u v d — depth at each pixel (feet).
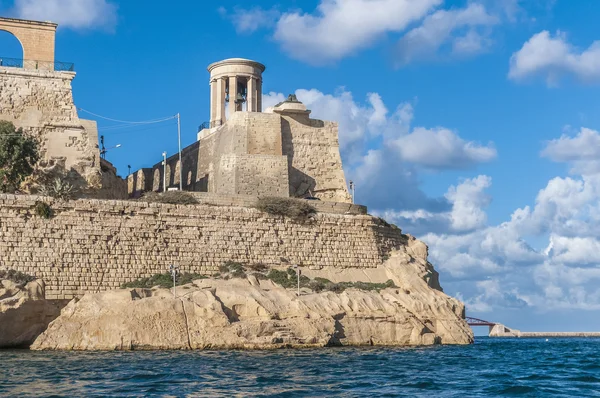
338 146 324.60
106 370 172.24
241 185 299.58
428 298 272.51
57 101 279.90
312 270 273.33
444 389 154.10
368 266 282.15
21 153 261.24
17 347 228.02
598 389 158.20
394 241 297.94
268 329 228.63
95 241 246.88
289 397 140.97
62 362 187.11
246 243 266.98
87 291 242.58
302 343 231.09
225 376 164.45
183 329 222.69
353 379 165.07
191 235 260.21
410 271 280.51
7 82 275.80
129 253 250.57
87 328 221.25
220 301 231.30
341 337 242.58
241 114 310.24
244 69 352.28
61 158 276.00
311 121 322.96
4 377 160.45
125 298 228.43
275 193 303.27
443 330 267.80
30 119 276.00
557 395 148.87
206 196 277.64
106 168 299.38
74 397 137.08
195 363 186.19
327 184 319.68
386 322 253.03
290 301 239.50
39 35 282.56
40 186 267.39
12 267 235.61
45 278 238.27
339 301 249.75
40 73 279.49
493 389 155.02
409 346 252.62
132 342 218.59
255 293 237.66
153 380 157.99
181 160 354.95
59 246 242.17
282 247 271.28
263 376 165.37
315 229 277.44
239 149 305.94
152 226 255.70
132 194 384.27
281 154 311.06
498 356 236.22
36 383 152.87
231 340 224.33
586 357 247.50
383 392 148.25
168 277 250.98
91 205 248.93
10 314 223.92
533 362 219.20
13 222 238.48
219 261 262.06
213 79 357.20
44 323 232.94
